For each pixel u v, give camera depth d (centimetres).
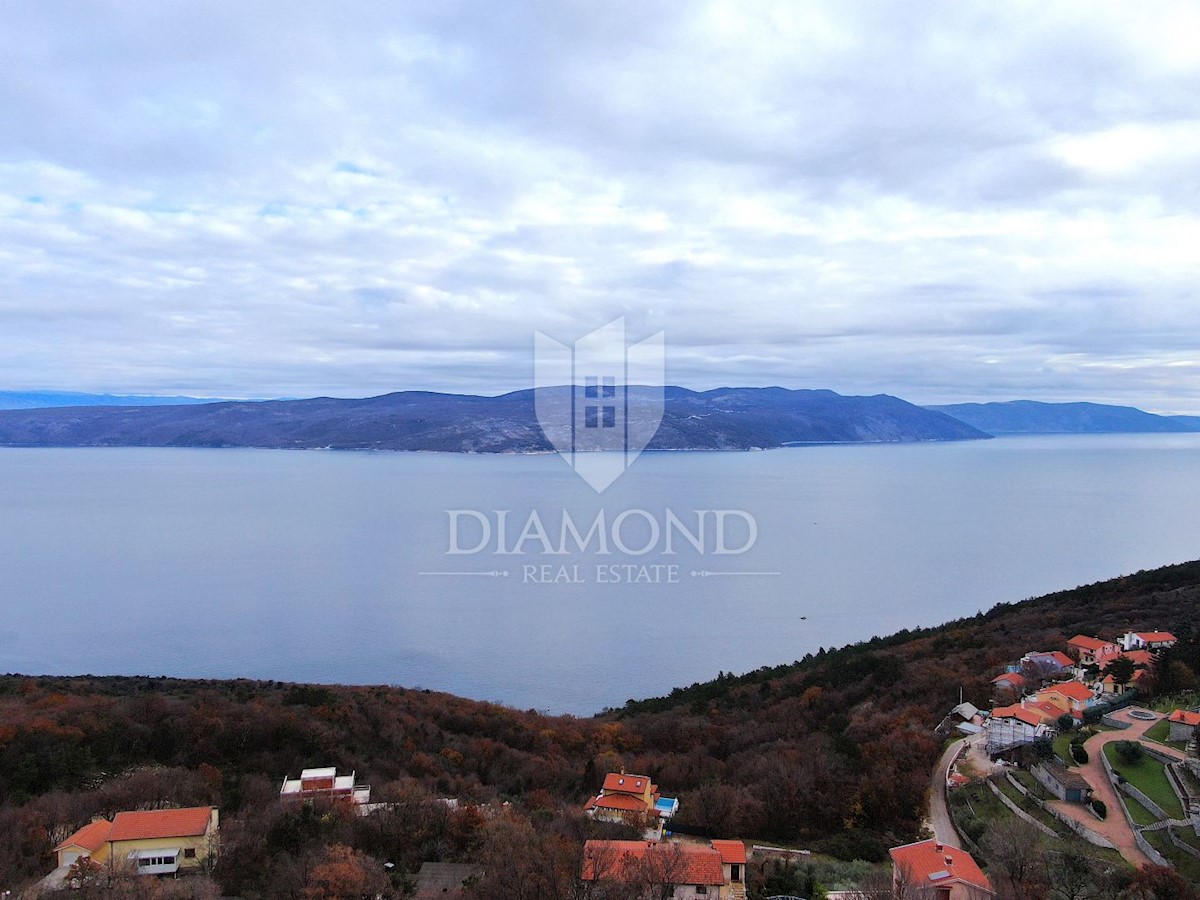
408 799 5203
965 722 6831
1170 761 5419
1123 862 4253
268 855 4419
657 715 9019
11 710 6994
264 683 9781
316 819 4844
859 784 5606
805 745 6800
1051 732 6119
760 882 4262
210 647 15500
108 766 6156
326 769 5984
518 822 4841
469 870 4397
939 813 5309
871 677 8788
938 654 9706
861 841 4972
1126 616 9919
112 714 6825
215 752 6544
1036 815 4947
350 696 8638
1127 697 6944
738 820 5391
